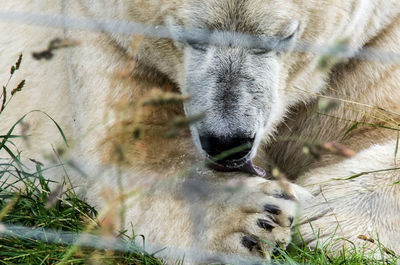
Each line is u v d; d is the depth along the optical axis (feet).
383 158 26.66
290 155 30.14
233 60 22.76
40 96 30.01
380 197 25.63
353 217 25.36
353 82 28.04
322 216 25.48
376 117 27.84
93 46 26.50
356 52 27.45
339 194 26.14
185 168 25.13
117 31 25.76
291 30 23.04
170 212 23.95
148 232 23.95
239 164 23.24
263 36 22.59
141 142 25.32
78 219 24.20
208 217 23.61
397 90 27.96
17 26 30.53
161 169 25.07
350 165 26.86
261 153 28.71
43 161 29.19
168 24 23.73
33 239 22.89
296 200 23.72
